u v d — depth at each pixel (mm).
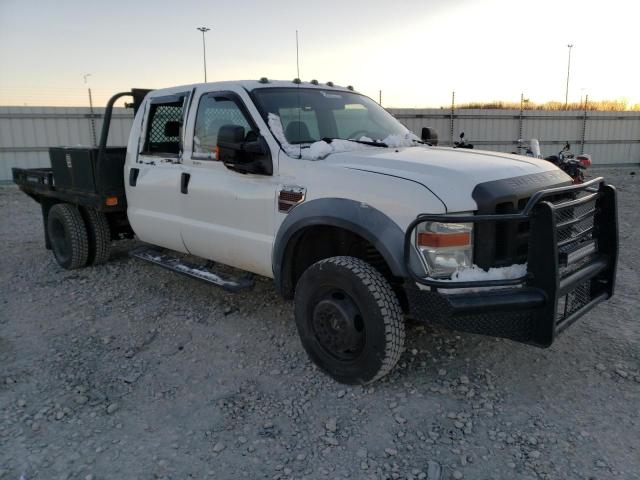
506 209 3312
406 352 4074
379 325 3354
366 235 3385
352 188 3559
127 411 3439
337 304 3551
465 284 3104
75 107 17516
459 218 3062
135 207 5691
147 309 5191
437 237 3182
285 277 4047
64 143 17594
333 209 3568
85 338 4555
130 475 2832
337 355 3666
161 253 5676
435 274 3213
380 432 3156
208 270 4926
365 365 3471
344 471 2836
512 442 3025
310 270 3693
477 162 3680
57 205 6617
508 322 3203
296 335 4496
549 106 31141
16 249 7930
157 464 2916
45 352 4289
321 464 2896
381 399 3488
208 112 4738
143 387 3740
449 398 3482
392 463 2887
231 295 5477
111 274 6336
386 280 3529
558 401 3426
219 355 4203
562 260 3330
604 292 3877
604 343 4227
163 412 3424
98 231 6387
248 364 4043
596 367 3844
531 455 2908
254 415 3371
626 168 22359
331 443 3066
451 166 3521
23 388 3719
